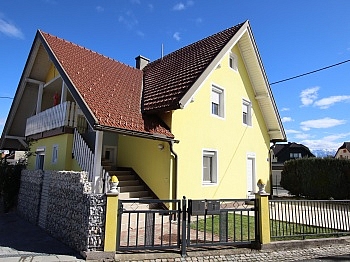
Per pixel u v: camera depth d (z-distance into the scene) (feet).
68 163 31.04
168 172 29.32
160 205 29.07
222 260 18.34
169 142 29.53
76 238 18.94
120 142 36.01
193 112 33.96
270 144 53.26
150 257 17.44
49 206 25.70
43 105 45.11
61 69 30.17
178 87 31.94
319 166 53.16
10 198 38.17
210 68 32.96
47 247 19.65
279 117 50.16
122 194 27.35
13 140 51.98
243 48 45.14
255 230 21.09
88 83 30.48
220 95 40.47
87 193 18.88
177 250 18.60
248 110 47.55
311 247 22.35
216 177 36.76
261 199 21.38
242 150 43.60
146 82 41.29
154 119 30.66
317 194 52.80
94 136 29.09
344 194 49.39
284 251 20.89
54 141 35.32
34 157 41.91
